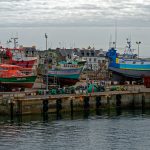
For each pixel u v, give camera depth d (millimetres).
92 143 51844
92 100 78375
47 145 50969
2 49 113188
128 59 104625
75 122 65625
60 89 79312
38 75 95812
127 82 104562
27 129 60000
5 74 84062
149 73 104812
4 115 70688
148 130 58969
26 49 152000
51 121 66375
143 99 84688
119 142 52250
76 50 173875
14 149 49156
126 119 68812
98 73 123000
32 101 71562
